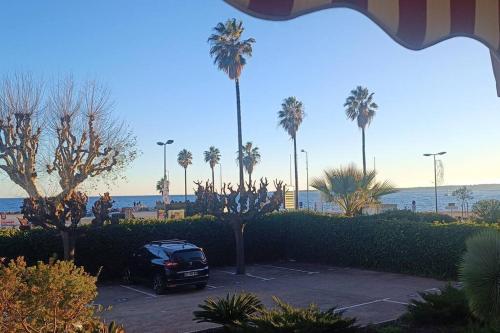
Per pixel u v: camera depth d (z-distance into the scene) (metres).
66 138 21.77
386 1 2.77
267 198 21.42
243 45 35.41
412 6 2.85
